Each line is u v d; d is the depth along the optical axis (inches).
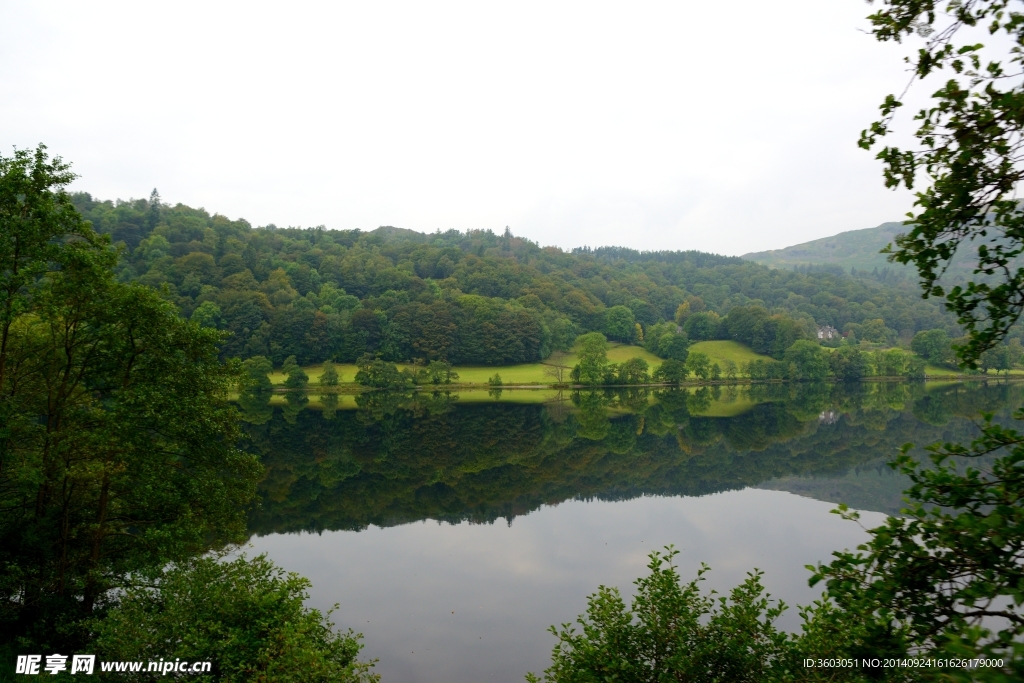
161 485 709.9
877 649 220.8
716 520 1341.0
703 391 4335.6
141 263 5364.2
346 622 842.2
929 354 5191.9
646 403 3700.8
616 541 1207.6
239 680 430.3
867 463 1948.8
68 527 743.7
